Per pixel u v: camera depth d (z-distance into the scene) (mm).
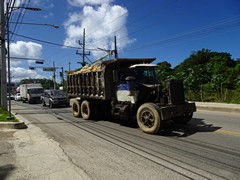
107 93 11773
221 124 10883
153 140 8195
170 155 6477
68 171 5445
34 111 19812
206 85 25406
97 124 11977
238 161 5922
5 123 10961
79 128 10891
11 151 7055
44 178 5105
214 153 6586
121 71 11305
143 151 6895
